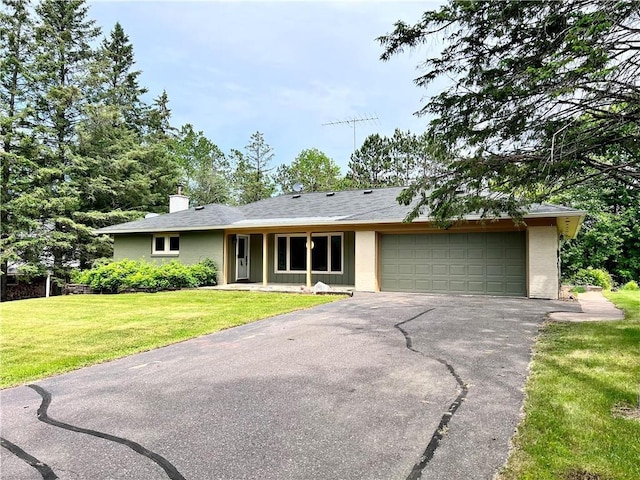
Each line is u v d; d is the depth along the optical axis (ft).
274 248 54.13
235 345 20.40
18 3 71.26
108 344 21.16
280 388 14.10
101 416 12.08
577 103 15.85
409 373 15.37
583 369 15.20
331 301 35.58
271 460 9.45
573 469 8.61
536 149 18.35
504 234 38.91
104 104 82.79
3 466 9.36
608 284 59.72
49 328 25.20
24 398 13.65
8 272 72.13
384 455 9.53
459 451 9.59
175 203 66.13
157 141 109.50
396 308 30.78
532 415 11.28
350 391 13.67
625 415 11.23
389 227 42.55
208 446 10.16
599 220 66.80
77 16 83.51
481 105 18.34
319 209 52.80
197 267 50.21
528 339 20.27
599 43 13.97
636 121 15.56
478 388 13.61
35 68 72.90
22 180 69.77
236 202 137.80
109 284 47.14
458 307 30.89
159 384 14.80
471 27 18.12
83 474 8.99
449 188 21.31
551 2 15.75
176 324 26.05
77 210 77.82
